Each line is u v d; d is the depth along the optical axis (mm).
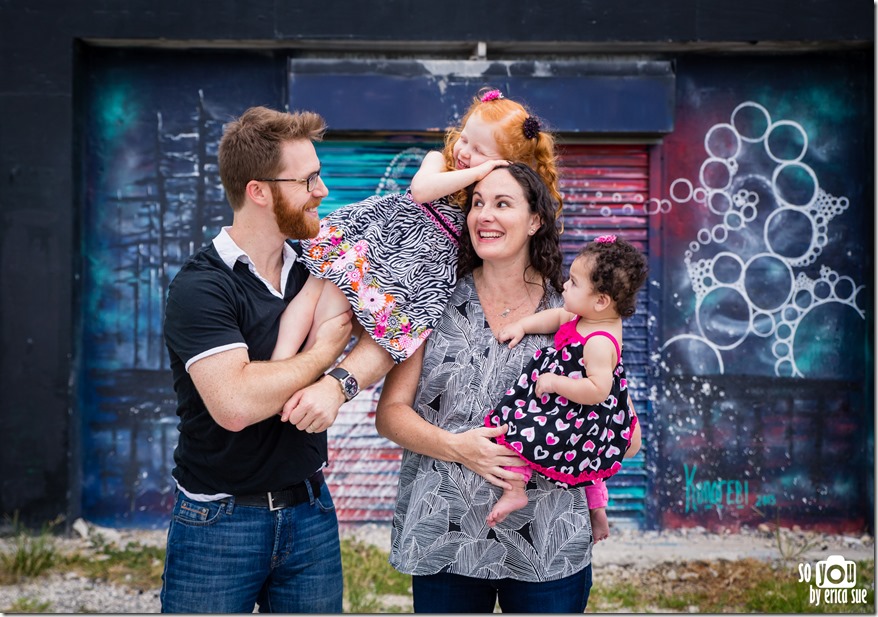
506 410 2703
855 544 5734
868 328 5926
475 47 5645
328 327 2729
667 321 5902
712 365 5914
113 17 5496
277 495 2754
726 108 5883
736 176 5906
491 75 5512
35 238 5516
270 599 2893
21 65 5477
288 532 2783
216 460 2682
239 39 5516
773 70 5879
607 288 2676
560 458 2666
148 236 5809
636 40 5562
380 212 2861
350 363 2742
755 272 5930
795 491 5938
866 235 5926
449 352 2807
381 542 5594
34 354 5520
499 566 2730
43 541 5219
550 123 5531
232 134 2666
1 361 5520
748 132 5898
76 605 4613
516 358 2779
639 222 5883
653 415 5895
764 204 5922
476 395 2771
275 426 2725
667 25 5562
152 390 5832
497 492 2738
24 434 5520
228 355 2553
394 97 5504
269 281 2777
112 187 5789
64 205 5520
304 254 2766
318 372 2664
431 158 3047
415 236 2836
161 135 5781
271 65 5762
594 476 2734
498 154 2893
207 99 5770
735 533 5910
